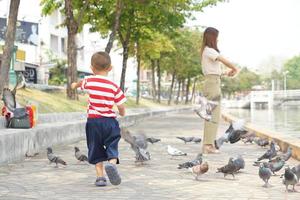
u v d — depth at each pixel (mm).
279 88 136625
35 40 46781
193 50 58719
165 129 20375
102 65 6883
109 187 6887
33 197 6219
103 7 26734
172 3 26406
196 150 11711
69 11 22016
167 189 6750
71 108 17562
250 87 139875
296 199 6055
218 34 10977
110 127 6785
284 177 6586
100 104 6781
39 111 14422
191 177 7742
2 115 11117
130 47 39281
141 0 25625
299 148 9742
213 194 6383
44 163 9461
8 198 6156
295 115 48094
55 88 25734
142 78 97062
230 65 10742
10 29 13844
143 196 6277
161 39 39938
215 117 10898
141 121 28297
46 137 11812
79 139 15008
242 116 45312
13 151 9539
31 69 44969
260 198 6121
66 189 6762
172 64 60125
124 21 28484
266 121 34000
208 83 10891
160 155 10664
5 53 13766
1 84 13578
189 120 29766
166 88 100000
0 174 8094
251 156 10469
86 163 9453
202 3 29375
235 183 7195
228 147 12367
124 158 10266
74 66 21922
